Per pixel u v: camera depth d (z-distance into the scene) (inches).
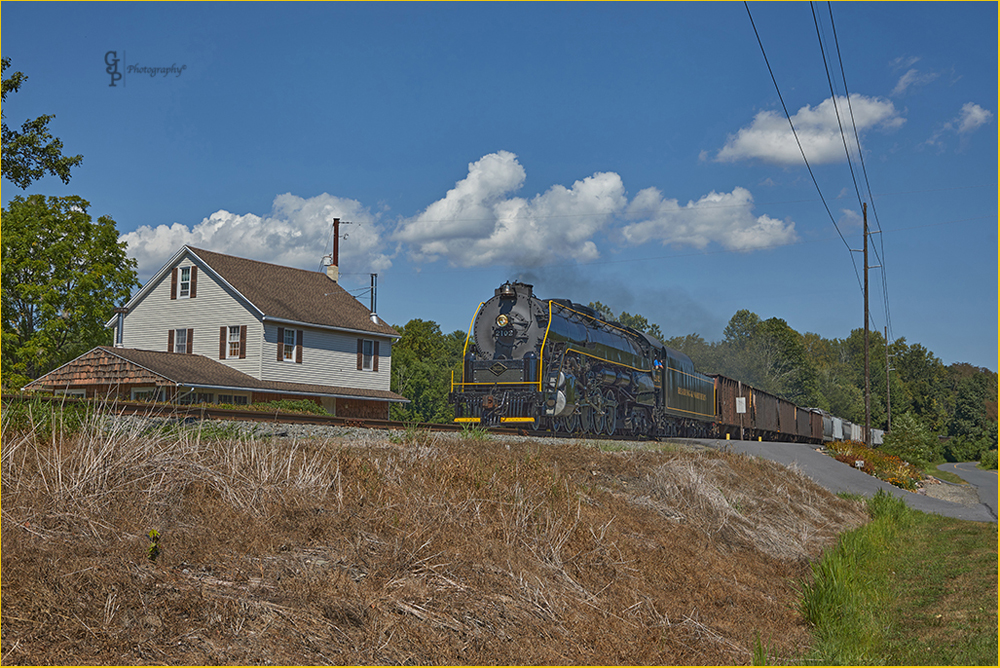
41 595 172.2
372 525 264.2
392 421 621.9
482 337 844.0
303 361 1283.2
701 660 269.3
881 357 4520.2
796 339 3720.5
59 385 1138.7
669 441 1021.2
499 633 229.0
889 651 308.2
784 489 671.1
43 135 986.7
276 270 1414.9
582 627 257.0
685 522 450.3
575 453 518.9
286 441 351.3
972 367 5128.0
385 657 194.7
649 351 1069.8
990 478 1995.6
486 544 283.3
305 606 200.5
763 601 367.2
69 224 1417.3
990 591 388.5
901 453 1737.2
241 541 226.4
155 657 166.1
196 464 269.4
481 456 406.6
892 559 506.6
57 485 227.6
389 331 1455.5
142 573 193.6
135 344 1343.5
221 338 1250.0
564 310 877.8
